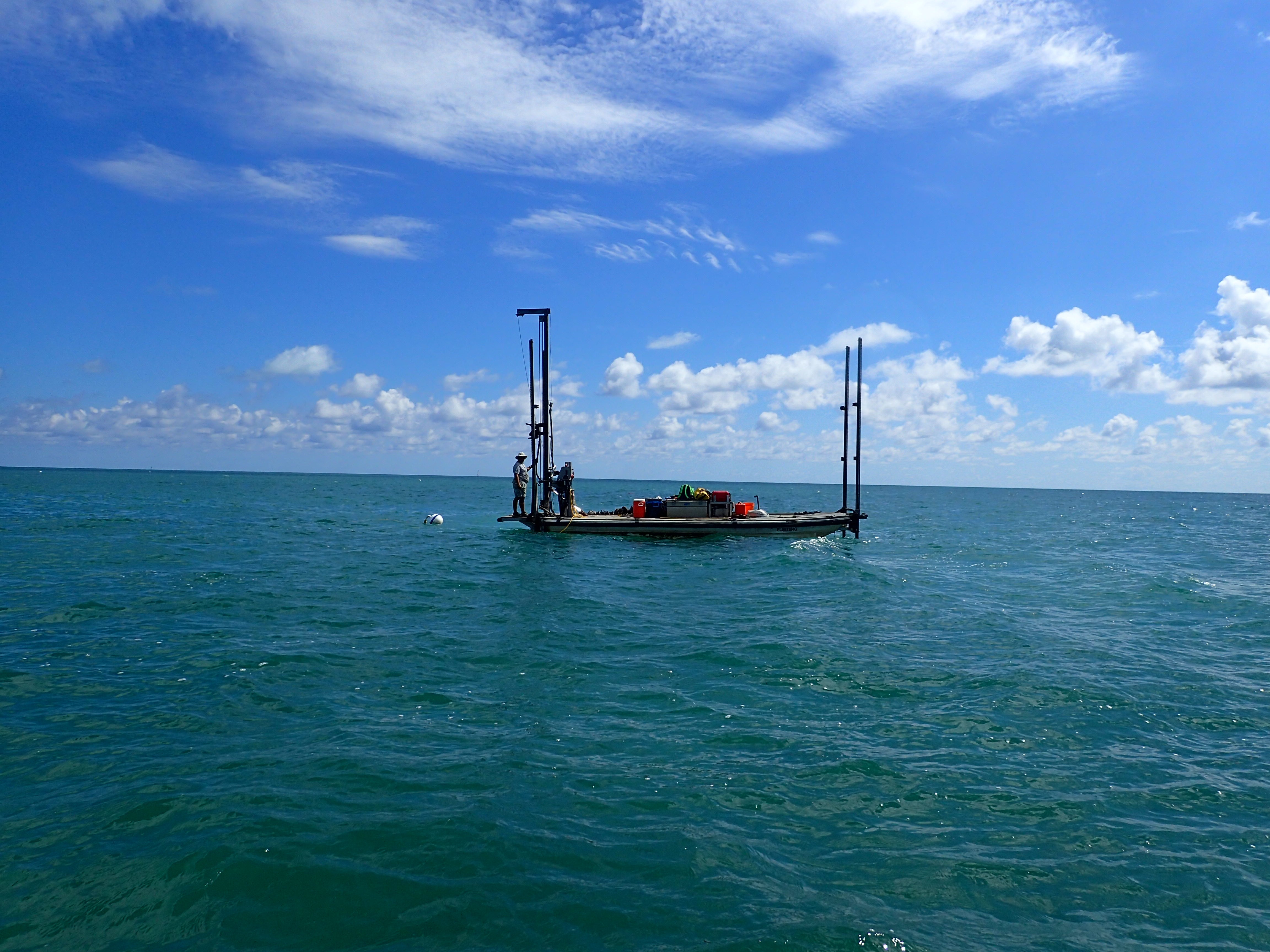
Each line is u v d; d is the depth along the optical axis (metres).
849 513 31.80
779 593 18.83
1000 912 5.50
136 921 5.14
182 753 8.05
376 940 4.95
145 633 13.40
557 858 6.01
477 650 12.65
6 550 24.62
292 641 13.01
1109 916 5.47
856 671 11.72
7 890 5.47
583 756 8.19
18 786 7.21
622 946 4.93
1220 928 5.36
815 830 6.66
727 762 8.12
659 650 12.91
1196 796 7.50
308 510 52.59
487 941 4.96
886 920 5.32
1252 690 11.01
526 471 30.91
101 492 74.12
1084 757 8.44
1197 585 20.88
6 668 11.09
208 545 27.52
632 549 27.42
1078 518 64.38
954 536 39.75
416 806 6.85
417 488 132.25
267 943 4.92
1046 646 13.52
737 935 5.07
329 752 8.12
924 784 7.66
